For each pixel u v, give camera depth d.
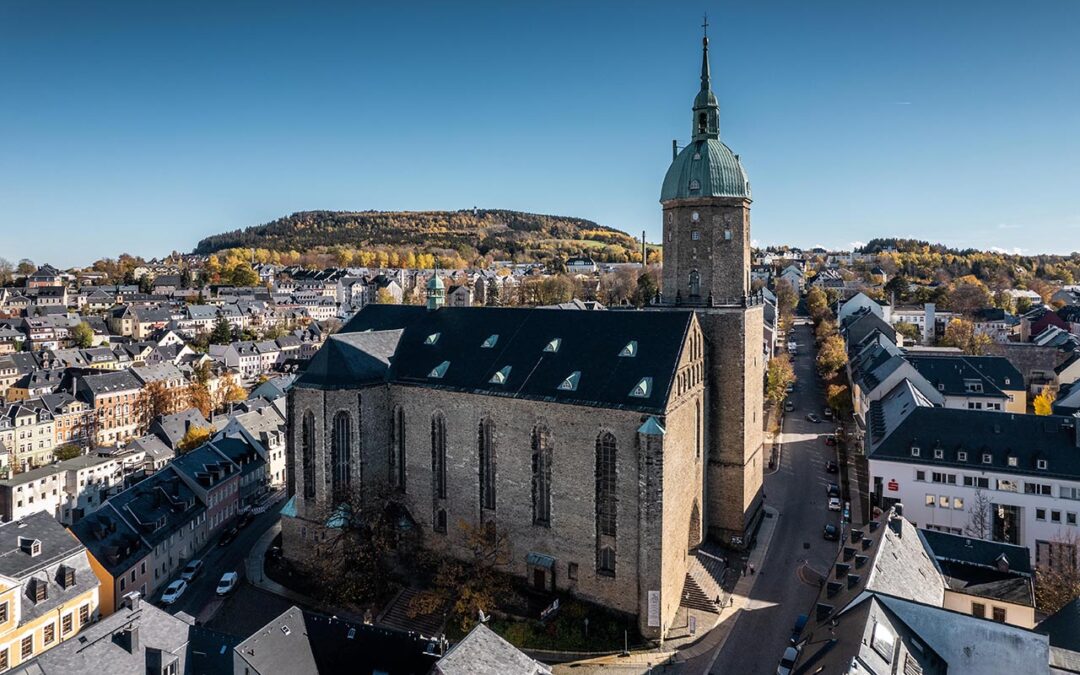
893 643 38.56
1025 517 74.88
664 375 60.50
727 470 73.00
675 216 74.31
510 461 65.62
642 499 57.66
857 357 141.75
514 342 71.38
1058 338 159.62
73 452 129.62
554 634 58.56
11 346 195.88
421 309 83.06
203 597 72.12
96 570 68.56
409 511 72.50
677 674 53.97
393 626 61.84
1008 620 53.66
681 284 74.31
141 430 151.38
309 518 71.56
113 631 46.00
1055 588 60.56
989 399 109.19
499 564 65.88
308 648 46.12
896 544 52.78
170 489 86.25
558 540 63.19
